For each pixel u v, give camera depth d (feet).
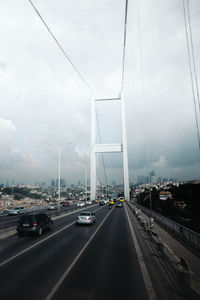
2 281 17.62
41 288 16.28
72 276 18.84
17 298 14.64
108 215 84.99
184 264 16.16
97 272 19.92
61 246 30.86
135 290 16.01
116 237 38.19
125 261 23.50
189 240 31.19
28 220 39.99
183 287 15.49
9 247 30.09
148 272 19.98
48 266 21.59
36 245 31.45
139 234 41.24
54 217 74.23
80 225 55.36
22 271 20.03
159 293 15.49
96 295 15.14
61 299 14.53
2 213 111.34
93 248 29.71
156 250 28.45
